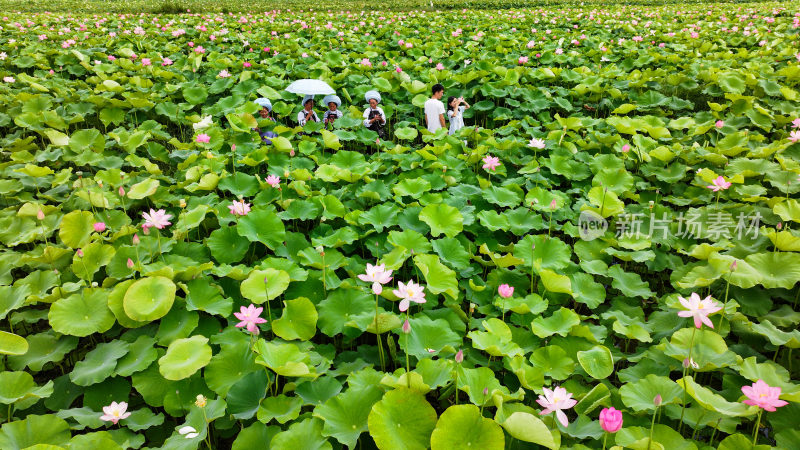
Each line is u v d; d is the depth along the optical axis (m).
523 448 2.61
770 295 3.82
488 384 2.86
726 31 12.73
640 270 4.69
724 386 3.03
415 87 8.65
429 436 2.54
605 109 8.57
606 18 15.89
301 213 4.80
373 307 3.59
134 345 3.22
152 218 3.82
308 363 3.02
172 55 11.02
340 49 11.78
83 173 5.93
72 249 4.18
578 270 4.25
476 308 3.89
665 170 5.77
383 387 2.79
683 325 3.47
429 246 4.21
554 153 6.20
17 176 5.48
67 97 7.89
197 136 5.90
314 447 2.52
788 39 11.18
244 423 2.95
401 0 26.38
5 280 3.94
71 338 3.35
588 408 2.75
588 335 3.35
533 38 13.01
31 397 2.90
